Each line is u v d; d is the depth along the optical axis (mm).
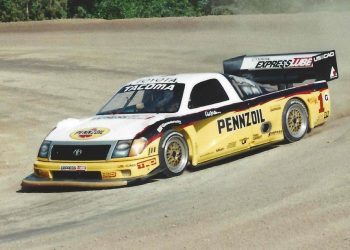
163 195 11320
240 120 14250
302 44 35062
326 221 8188
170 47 37500
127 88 14859
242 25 41969
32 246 8688
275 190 10289
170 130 13008
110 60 35375
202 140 13578
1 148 18922
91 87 28609
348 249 7148
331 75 16469
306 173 11258
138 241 8289
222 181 11891
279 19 42500
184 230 8562
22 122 22641
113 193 12086
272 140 14875
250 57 17094
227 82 14461
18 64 36844
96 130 13188
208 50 35531
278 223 8352
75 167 12852
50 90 28688
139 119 13266
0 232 9961
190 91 13812
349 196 9219
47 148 13328
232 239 7922
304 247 7359
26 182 13398
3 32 49906
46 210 11352
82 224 9742
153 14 61562
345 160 11820
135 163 12445
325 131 15828
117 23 47438
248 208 9312
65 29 48344
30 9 66938
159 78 14727
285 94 15188
